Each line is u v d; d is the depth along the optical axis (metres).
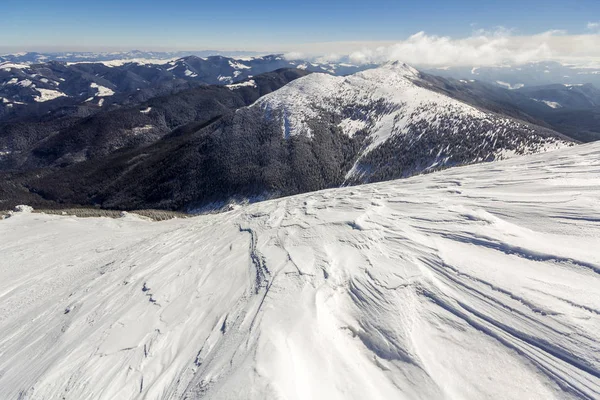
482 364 3.61
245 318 5.27
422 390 3.47
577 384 3.18
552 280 4.50
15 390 5.70
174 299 7.15
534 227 6.01
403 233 6.86
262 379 3.60
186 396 4.04
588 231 5.45
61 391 5.20
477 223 6.58
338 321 4.73
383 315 4.65
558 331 3.73
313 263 6.44
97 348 6.04
